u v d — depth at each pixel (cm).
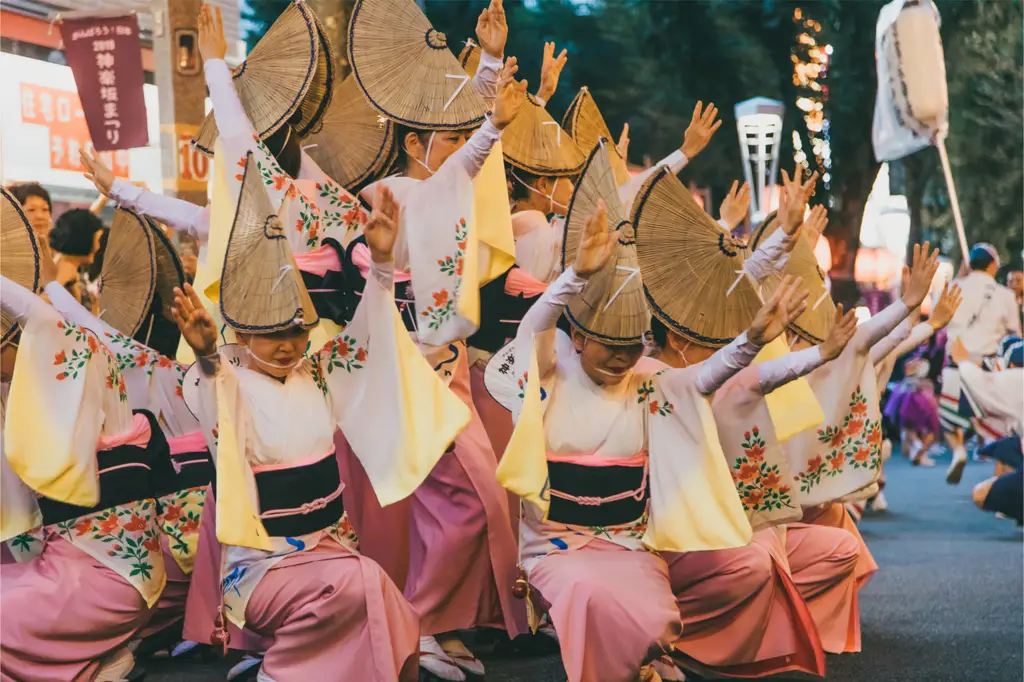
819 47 1833
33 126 1007
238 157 543
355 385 471
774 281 575
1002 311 1284
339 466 558
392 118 555
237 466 439
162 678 541
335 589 444
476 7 1758
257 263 449
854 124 1883
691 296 502
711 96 1833
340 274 547
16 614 451
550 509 485
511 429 592
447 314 530
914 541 946
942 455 1642
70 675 459
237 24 1218
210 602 515
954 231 2383
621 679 458
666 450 487
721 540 480
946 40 2139
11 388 444
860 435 565
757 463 506
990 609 701
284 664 451
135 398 541
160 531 524
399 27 565
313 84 565
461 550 540
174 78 765
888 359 625
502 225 550
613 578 464
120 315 566
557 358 492
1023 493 959
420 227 533
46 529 464
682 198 503
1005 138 2231
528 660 580
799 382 551
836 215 1942
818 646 512
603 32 1786
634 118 1797
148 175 1073
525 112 615
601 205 445
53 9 1001
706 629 520
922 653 600
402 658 448
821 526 574
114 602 462
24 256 488
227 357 465
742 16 1844
